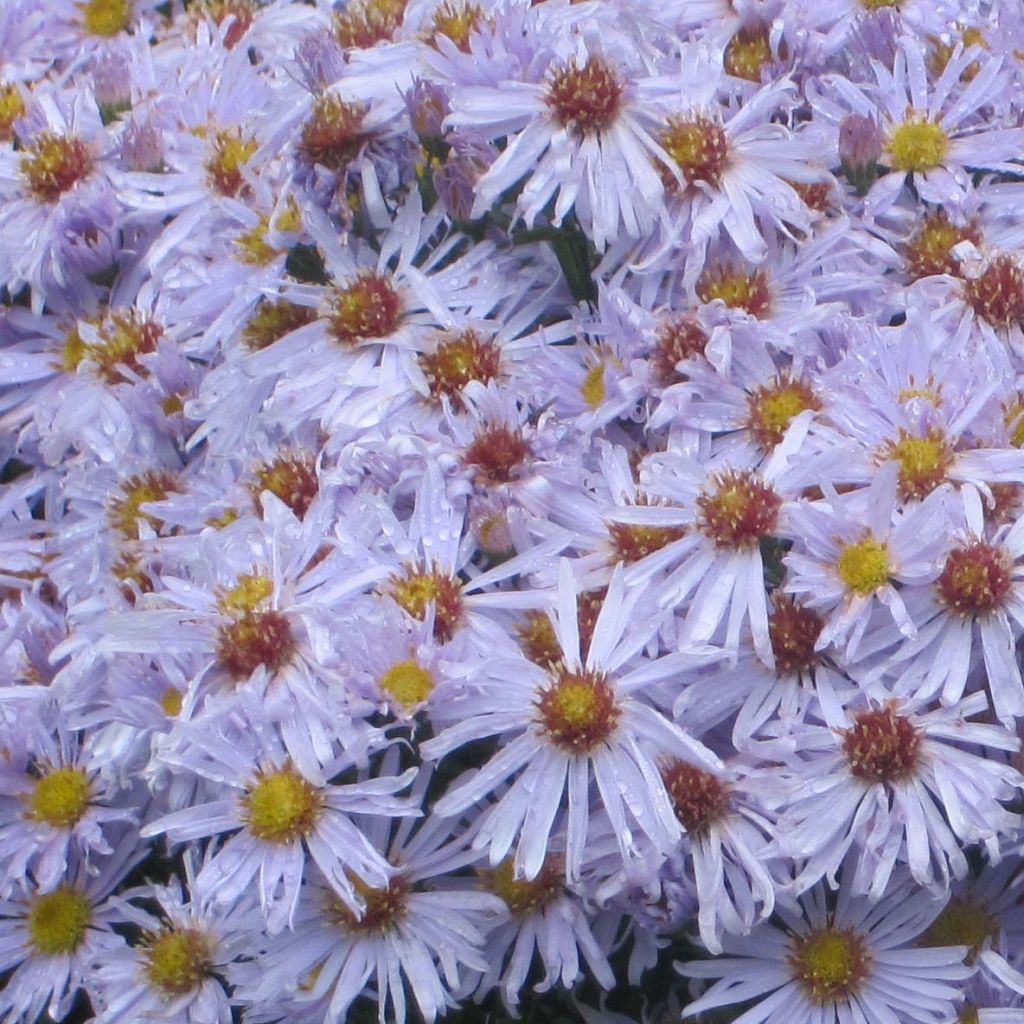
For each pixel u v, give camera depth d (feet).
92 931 1.38
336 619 1.28
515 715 1.27
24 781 1.38
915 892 1.31
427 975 1.29
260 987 1.29
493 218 1.40
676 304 1.40
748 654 1.30
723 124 1.42
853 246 1.41
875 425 1.32
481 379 1.38
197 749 1.28
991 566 1.28
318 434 1.40
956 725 1.27
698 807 1.28
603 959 1.29
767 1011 1.31
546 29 1.41
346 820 1.28
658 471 1.32
